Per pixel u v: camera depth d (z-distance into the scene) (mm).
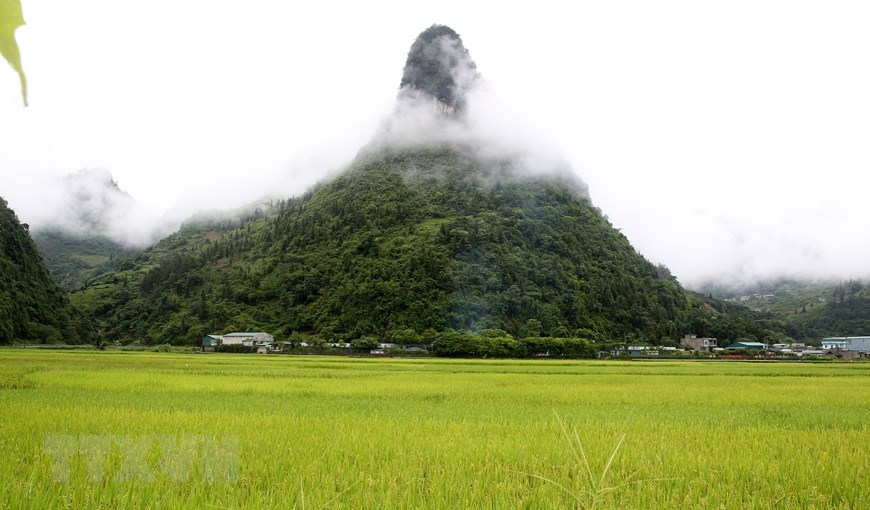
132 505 8117
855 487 10195
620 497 9172
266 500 8570
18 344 101625
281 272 141750
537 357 101062
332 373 48250
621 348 113250
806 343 172000
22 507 7906
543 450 13070
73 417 17422
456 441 14156
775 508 9297
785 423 20375
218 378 39375
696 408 25469
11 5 1210
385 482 9875
